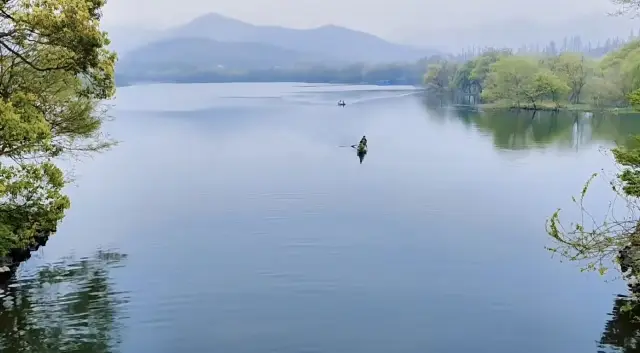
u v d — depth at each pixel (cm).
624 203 5000
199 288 3086
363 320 2736
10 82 3166
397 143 8844
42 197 3272
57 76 3284
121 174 6222
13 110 2758
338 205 4869
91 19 3109
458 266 3441
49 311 2789
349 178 6025
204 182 5797
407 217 4509
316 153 7719
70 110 3488
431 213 4641
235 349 2469
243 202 4950
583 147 8538
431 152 7975
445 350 2470
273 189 5462
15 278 3197
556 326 2684
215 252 3666
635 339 2566
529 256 3622
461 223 4362
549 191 5503
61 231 4091
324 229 4169
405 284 3162
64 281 3164
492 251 3716
